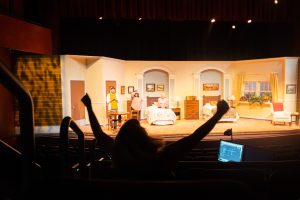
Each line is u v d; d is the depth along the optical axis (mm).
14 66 10570
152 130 10992
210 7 12641
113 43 14992
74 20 14078
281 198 1832
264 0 12914
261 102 13680
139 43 15328
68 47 14258
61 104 10789
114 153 1304
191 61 14680
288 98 13086
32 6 11930
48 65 10695
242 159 4031
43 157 5160
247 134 10289
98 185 939
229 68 15008
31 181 989
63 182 951
